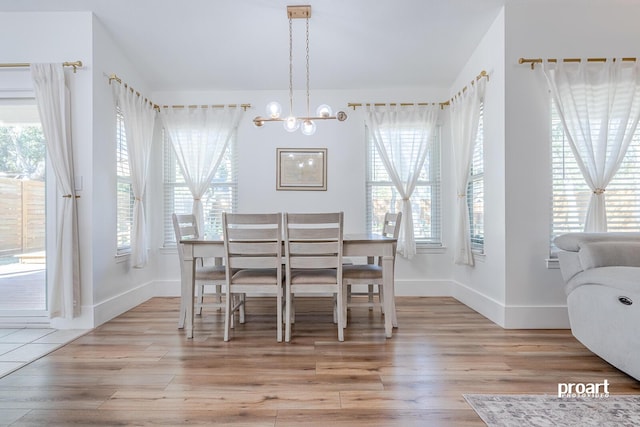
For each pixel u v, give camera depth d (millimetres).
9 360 2275
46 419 1607
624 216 3016
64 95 2938
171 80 4059
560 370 2119
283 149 4250
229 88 4234
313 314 3414
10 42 3018
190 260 2748
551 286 2975
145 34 3357
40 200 3020
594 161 2918
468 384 1940
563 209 3039
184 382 1969
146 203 4066
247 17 3199
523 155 2992
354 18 3201
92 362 2246
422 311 3520
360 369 2139
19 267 3020
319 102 4277
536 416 1620
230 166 4312
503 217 3023
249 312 3516
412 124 4168
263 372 2098
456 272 4117
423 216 4297
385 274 2770
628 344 1896
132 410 1682
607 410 1666
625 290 1908
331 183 4258
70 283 2895
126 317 3309
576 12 3004
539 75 3000
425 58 3727
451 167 4230
